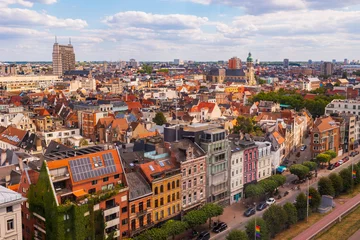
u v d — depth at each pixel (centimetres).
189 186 13275
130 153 13250
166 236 11131
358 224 14012
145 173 11975
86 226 10094
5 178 12588
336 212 14950
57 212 9594
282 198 15938
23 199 9438
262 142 17825
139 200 11488
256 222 11675
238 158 15450
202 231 12812
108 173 11038
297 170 17362
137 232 11488
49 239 9944
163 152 13388
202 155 13700
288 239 12569
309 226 13638
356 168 17912
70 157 10781
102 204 10581
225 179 14788
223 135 14562
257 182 16550
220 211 12812
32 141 19350
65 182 10425
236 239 11038
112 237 10756
